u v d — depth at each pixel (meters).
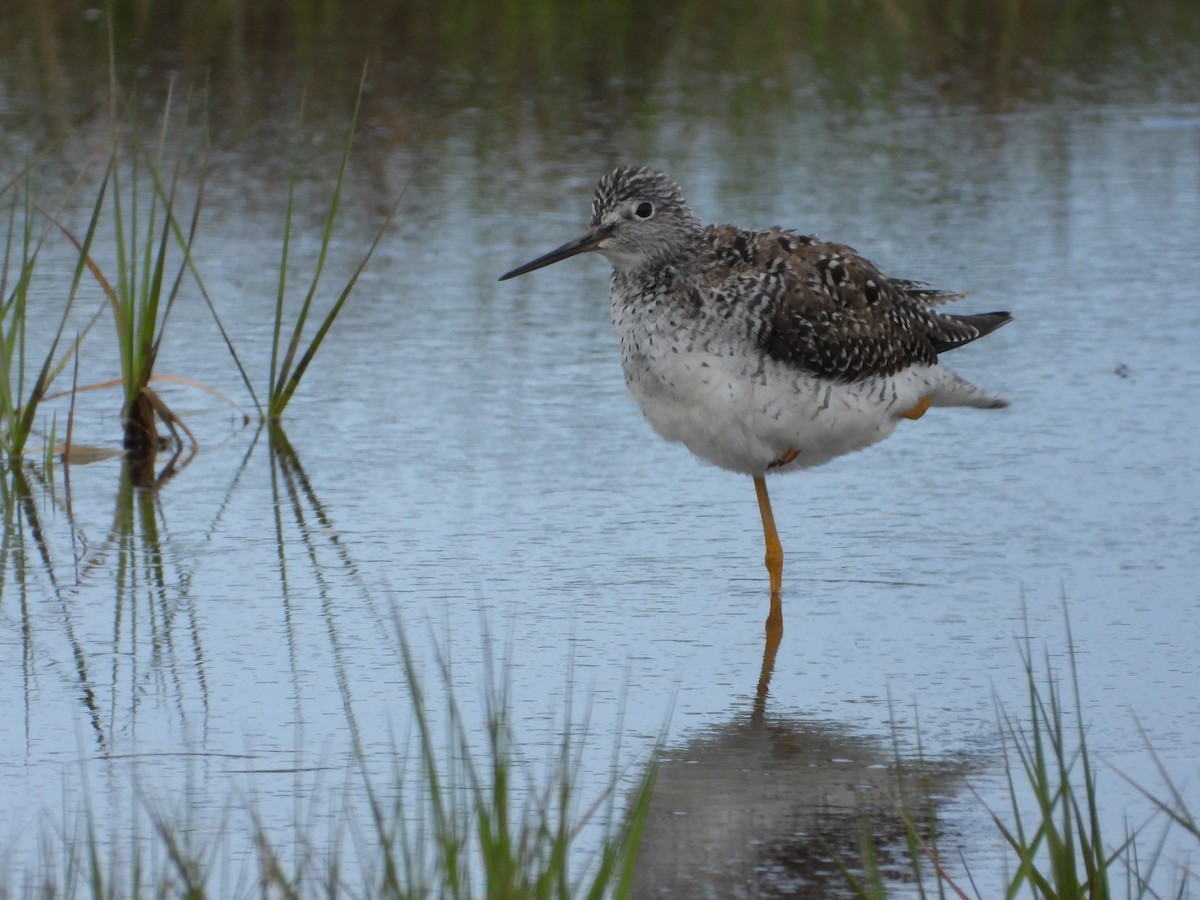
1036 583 11.01
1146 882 7.09
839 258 11.32
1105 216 20.31
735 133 24.44
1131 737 8.74
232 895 7.33
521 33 30.11
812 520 12.45
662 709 9.27
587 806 8.13
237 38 28.84
